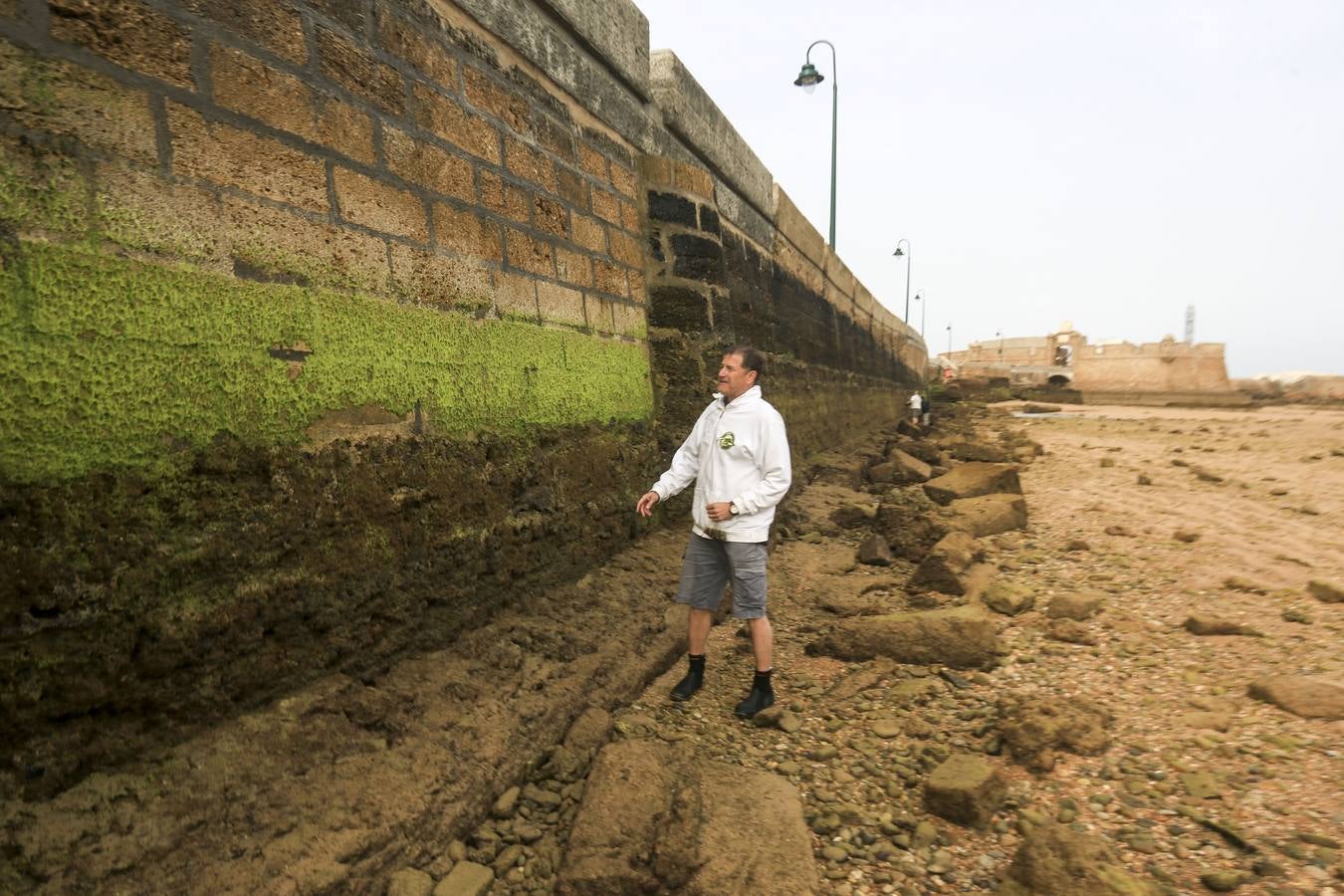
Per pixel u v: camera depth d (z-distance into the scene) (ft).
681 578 12.09
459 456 11.27
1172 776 9.32
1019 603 15.21
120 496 6.76
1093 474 33.81
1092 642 13.57
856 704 11.79
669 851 7.72
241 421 7.88
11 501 5.99
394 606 9.92
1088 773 9.49
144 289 6.97
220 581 7.65
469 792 8.54
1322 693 10.75
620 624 13.25
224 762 7.34
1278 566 18.07
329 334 9.02
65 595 6.35
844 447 41.39
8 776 6.05
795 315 33.55
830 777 9.85
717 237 21.02
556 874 7.91
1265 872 7.40
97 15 6.70
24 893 5.60
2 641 5.97
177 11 7.43
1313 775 9.11
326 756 8.04
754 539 11.34
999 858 8.14
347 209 9.46
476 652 10.89
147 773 6.89
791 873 7.66
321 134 9.12
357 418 9.45
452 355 11.25
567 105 15.56
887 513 22.20
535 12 14.15
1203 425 65.77
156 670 7.07
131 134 6.94
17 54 6.13
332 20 9.36
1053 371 140.56
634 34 18.38
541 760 9.73
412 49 10.81
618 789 8.63
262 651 8.13
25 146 6.12
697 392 19.57
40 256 6.17
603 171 17.08
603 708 11.08
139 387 6.91
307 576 8.63
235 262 7.90
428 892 7.43
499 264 12.73
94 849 6.08
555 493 13.82
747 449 11.33
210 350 7.57
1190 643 13.42
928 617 13.33
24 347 6.06
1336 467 36.11
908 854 8.27
